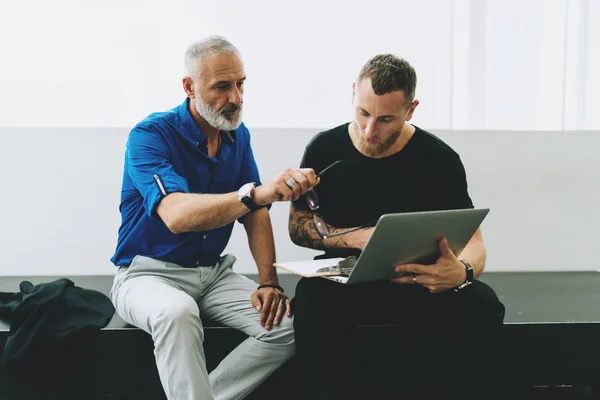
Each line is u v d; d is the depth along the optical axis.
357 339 2.24
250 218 2.46
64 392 2.30
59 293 2.39
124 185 2.42
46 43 3.20
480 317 2.03
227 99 2.29
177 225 2.09
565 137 3.25
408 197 2.39
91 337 2.29
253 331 2.24
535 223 3.30
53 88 3.22
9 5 3.17
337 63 3.27
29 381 2.26
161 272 2.34
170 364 2.01
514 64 3.30
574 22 3.29
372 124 2.19
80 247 3.24
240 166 2.52
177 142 2.36
